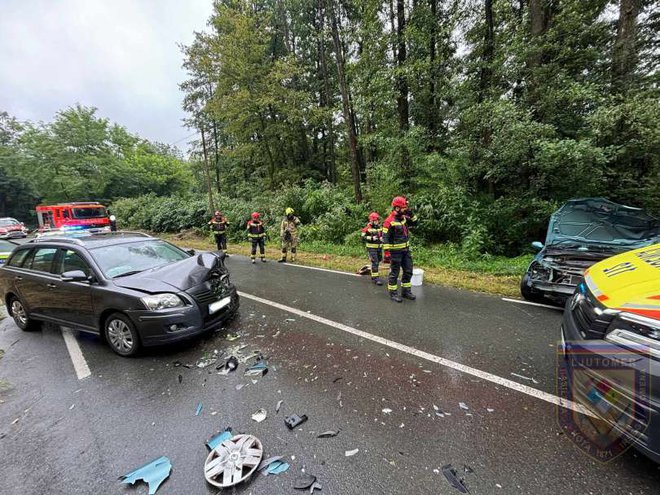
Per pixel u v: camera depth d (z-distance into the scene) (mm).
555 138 6609
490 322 3934
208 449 2053
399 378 2760
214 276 4020
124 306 3303
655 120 5520
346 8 14695
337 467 1844
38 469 1946
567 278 4211
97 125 28141
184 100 18438
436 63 10523
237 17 16062
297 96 16844
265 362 3164
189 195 25328
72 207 15398
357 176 11500
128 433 2234
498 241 8234
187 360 3285
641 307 1821
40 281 4016
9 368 3303
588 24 8438
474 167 8312
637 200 6684
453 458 1865
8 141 34094
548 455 1853
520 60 7820
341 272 7195
